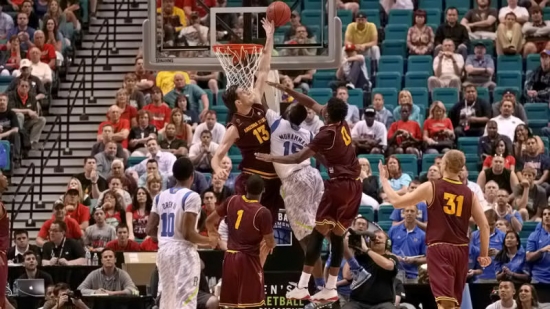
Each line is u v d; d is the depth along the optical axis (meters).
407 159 20.55
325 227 12.48
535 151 20.31
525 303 15.70
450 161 12.62
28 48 23.86
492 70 23.19
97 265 17.25
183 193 13.02
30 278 16.80
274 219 13.49
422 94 22.69
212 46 14.38
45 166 21.62
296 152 12.88
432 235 12.60
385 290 14.68
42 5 25.03
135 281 16.95
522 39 24.14
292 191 12.93
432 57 23.80
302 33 15.01
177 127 21.06
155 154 20.11
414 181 18.66
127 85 22.48
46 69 22.97
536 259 17.22
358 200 12.59
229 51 14.04
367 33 23.94
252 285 13.07
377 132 21.00
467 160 20.78
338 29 14.99
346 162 12.48
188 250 12.98
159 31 15.36
